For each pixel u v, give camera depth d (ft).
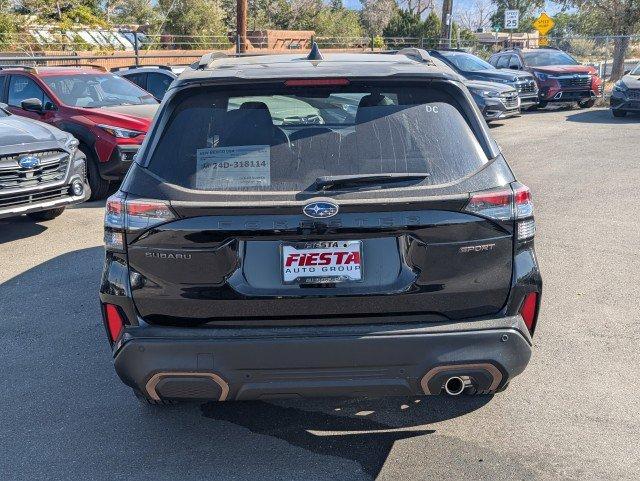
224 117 10.63
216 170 10.23
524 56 72.33
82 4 98.68
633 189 31.53
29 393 14.03
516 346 10.35
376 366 10.10
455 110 10.78
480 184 10.20
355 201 9.82
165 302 10.32
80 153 27.02
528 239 10.48
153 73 47.01
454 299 10.27
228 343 9.99
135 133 31.53
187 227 10.00
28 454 11.85
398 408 13.17
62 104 33.19
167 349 10.11
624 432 12.21
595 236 24.40
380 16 183.93
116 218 10.33
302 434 12.32
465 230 10.06
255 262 10.13
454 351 10.12
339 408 13.20
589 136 49.06
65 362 15.42
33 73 34.76
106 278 10.60
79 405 13.51
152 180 10.32
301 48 113.60
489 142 10.75
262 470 11.26
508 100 57.36
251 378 10.16
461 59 64.80
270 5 145.28
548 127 55.01
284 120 10.71
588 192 31.09
